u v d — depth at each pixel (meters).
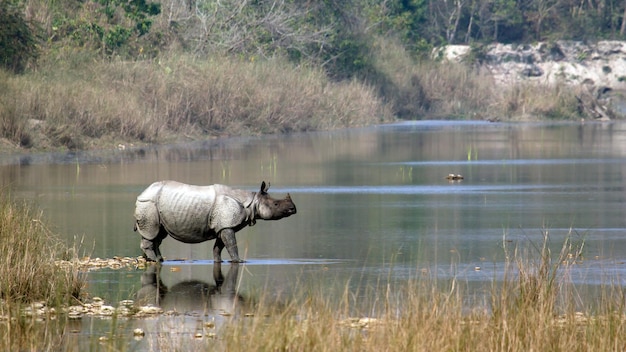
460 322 32.59
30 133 117.19
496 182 88.25
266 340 30.75
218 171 95.62
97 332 35.88
